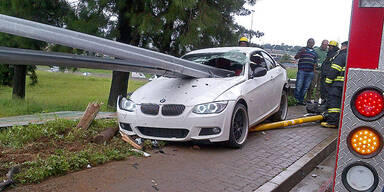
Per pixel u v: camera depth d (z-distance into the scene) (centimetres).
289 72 1348
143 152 512
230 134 545
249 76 632
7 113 1089
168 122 539
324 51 1166
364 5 214
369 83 206
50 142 530
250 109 612
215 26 1027
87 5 933
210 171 453
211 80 605
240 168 469
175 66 549
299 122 759
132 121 569
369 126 208
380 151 206
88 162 456
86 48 411
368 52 216
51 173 408
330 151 630
